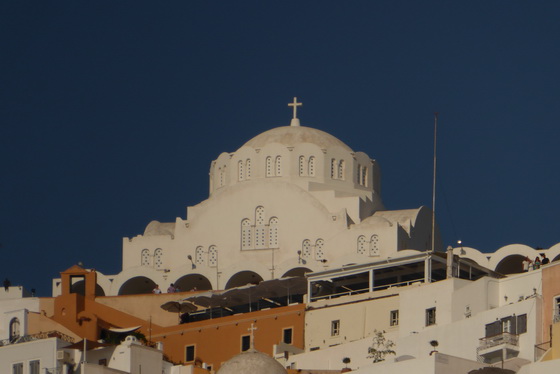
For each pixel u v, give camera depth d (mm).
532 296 150750
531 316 147750
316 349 179625
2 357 162500
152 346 179000
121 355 160000
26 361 161500
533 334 147125
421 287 166625
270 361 137250
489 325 150750
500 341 148125
